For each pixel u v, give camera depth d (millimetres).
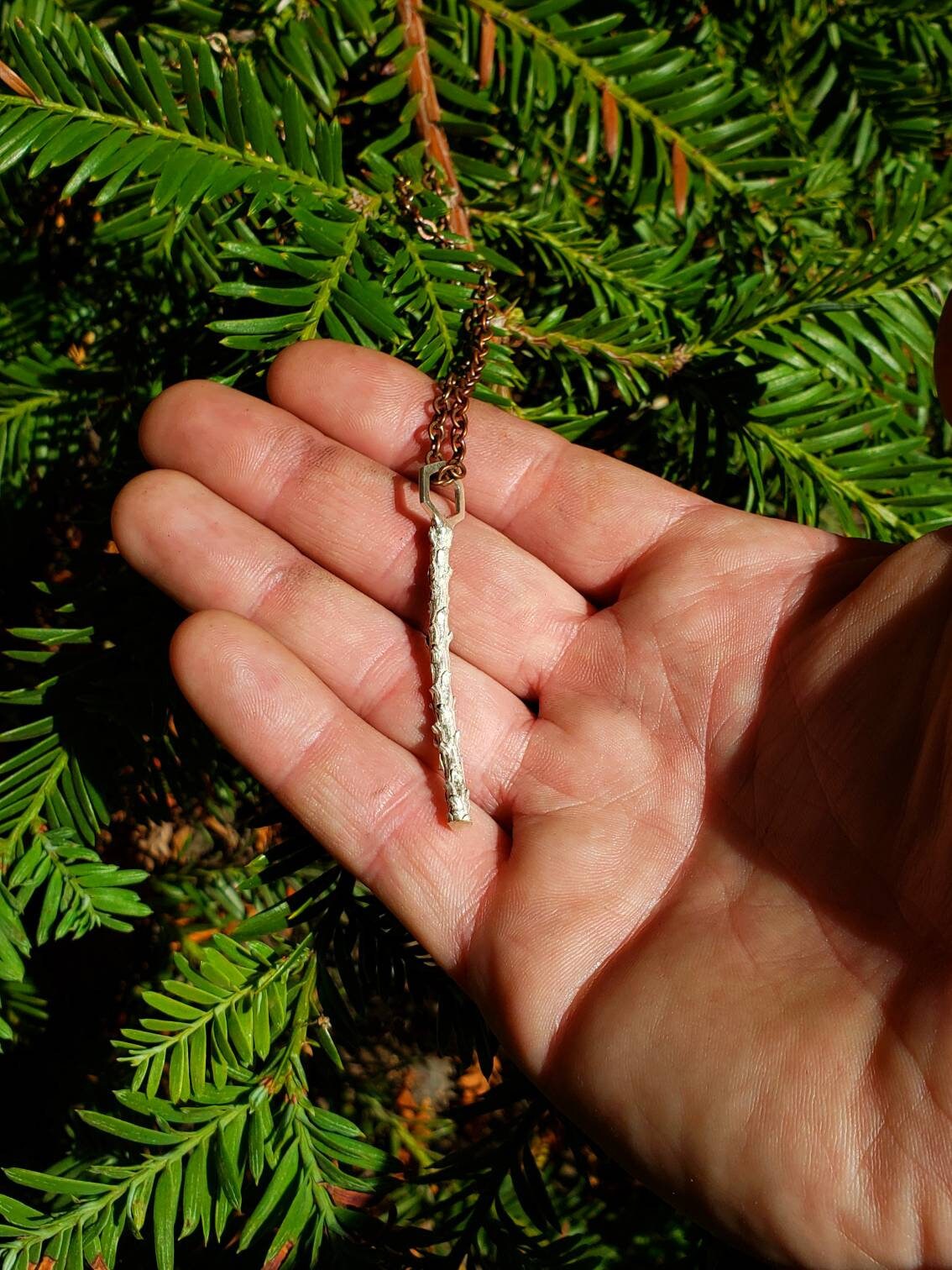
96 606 187
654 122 202
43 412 207
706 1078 144
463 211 199
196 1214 156
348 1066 231
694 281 205
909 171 217
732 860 165
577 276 202
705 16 214
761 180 213
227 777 211
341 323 186
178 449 192
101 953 226
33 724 182
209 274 202
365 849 180
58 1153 210
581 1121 157
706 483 207
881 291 193
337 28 197
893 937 144
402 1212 216
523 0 196
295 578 191
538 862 173
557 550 200
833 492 194
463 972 174
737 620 181
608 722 185
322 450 194
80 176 170
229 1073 167
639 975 156
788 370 200
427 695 193
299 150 182
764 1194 139
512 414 200
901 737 154
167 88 173
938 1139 130
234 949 174
